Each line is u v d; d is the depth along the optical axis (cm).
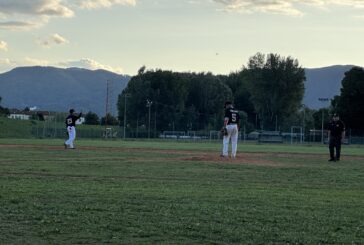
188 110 11912
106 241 769
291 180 1584
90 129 8575
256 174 1738
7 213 940
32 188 1242
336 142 2600
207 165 2038
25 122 8912
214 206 1041
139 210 987
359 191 1335
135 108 11531
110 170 1775
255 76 11462
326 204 1094
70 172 1677
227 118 2447
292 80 11356
